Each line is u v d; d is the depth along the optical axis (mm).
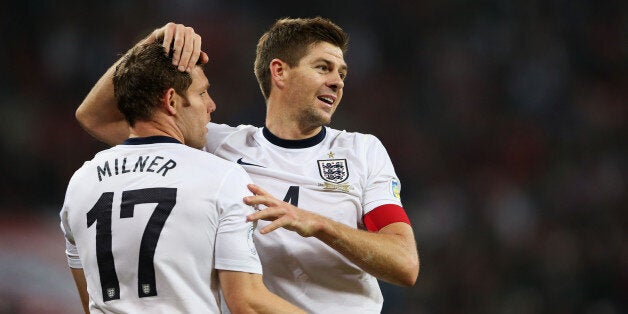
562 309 41906
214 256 10406
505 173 48625
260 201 10609
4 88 44531
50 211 39500
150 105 11016
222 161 10867
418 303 39625
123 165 10836
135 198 10508
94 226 10641
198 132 11344
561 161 49250
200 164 10680
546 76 52688
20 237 35812
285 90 12727
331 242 11125
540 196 47625
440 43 53750
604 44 54250
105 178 10828
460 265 42500
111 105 13195
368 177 12695
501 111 51438
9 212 38469
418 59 53250
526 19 54719
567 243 44719
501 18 54688
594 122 51094
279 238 12156
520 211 46000
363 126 49938
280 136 12836
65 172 41875
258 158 12672
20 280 32781
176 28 11414
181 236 10273
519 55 53625
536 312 41344
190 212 10328
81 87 45938
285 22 13070
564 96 52156
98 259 10523
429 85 52438
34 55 46094
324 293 12195
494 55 53438
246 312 10195
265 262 12172
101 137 13617
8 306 31703
